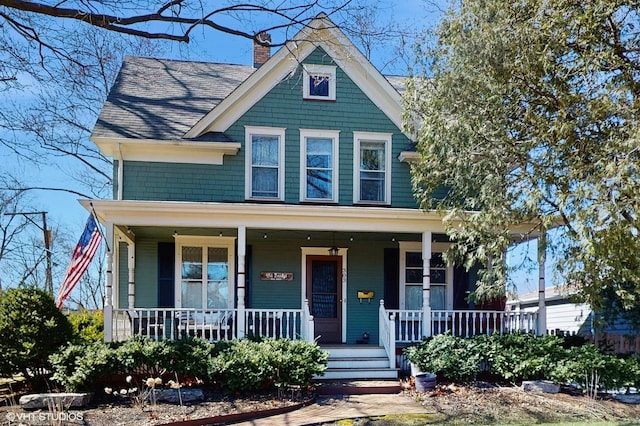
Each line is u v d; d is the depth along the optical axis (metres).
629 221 8.76
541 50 10.33
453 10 11.70
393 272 15.23
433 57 12.12
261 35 9.19
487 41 10.73
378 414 9.41
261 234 14.46
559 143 10.27
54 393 9.69
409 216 12.76
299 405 9.87
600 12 9.70
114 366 10.09
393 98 14.75
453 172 11.89
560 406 10.02
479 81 11.00
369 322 14.98
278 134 14.38
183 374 10.66
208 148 13.83
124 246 14.79
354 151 14.62
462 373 11.51
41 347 10.13
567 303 18.66
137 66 17.25
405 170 14.80
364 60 14.54
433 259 15.36
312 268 14.99
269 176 14.30
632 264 9.84
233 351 10.86
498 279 11.68
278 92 14.44
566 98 10.20
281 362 10.33
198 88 16.66
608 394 10.93
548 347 11.62
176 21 8.38
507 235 11.20
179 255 14.43
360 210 12.43
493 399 10.47
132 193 13.69
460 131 11.17
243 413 9.09
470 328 14.51
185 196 13.87
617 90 9.93
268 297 14.62
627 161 8.42
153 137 13.48
